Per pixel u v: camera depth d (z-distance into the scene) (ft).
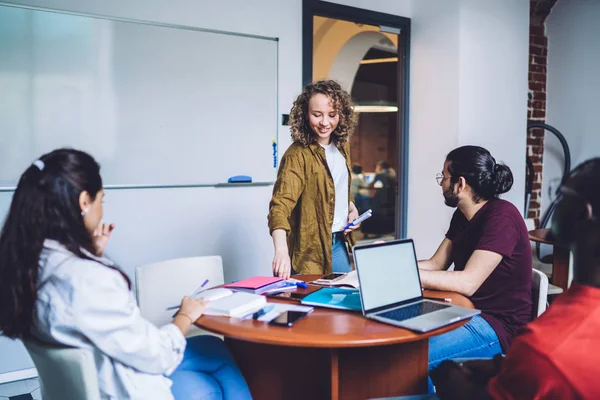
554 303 3.17
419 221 14.39
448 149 13.48
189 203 10.82
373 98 28.55
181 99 10.58
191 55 10.64
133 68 9.99
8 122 8.82
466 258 6.45
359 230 21.68
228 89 11.17
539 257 14.76
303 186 7.33
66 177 4.00
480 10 13.37
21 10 8.82
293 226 7.62
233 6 11.13
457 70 13.14
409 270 5.72
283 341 4.47
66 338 4.02
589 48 14.93
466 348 5.82
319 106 6.96
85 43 9.45
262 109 11.69
